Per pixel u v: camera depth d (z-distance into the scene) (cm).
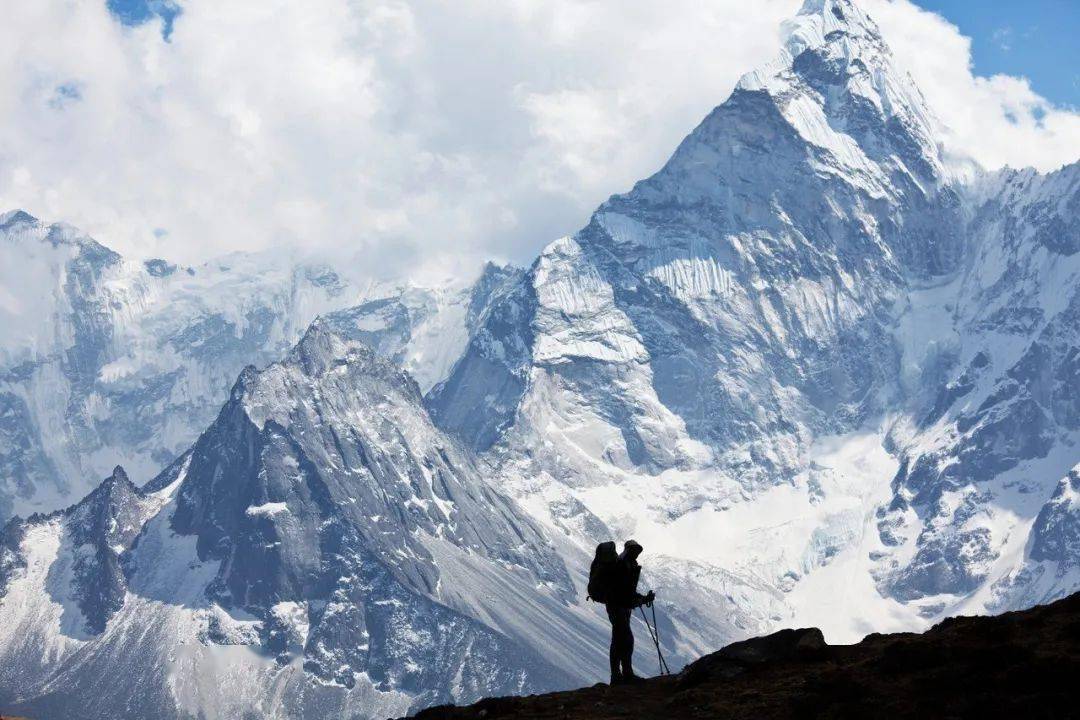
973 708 4494
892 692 4762
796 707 4741
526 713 5144
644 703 5153
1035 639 5116
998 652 4891
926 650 5009
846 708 4628
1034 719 4394
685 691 5200
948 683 4725
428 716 5341
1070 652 4897
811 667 5341
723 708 4891
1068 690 4566
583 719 4931
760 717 4728
